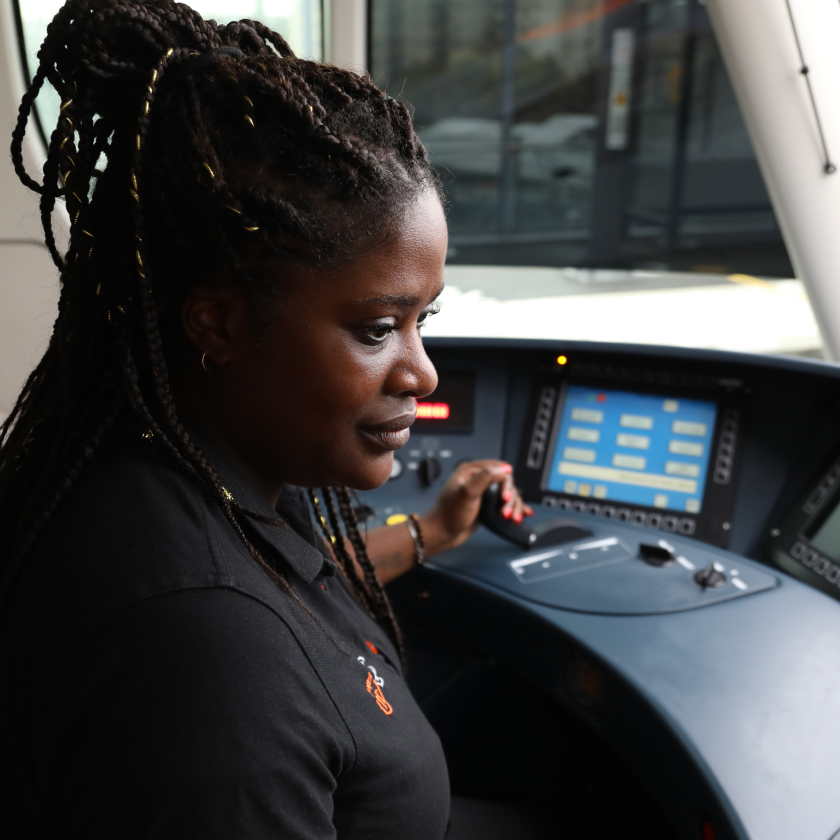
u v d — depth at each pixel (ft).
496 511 3.76
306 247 1.34
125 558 1.33
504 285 18.20
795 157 4.24
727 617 3.36
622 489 4.34
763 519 4.04
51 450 1.55
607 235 18.54
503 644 3.79
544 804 4.33
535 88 18.54
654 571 3.76
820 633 3.23
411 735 1.75
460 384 4.76
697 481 4.20
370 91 1.45
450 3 18.30
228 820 1.20
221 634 1.28
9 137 5.03
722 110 17.70
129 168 1.39
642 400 4.41
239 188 1.33
